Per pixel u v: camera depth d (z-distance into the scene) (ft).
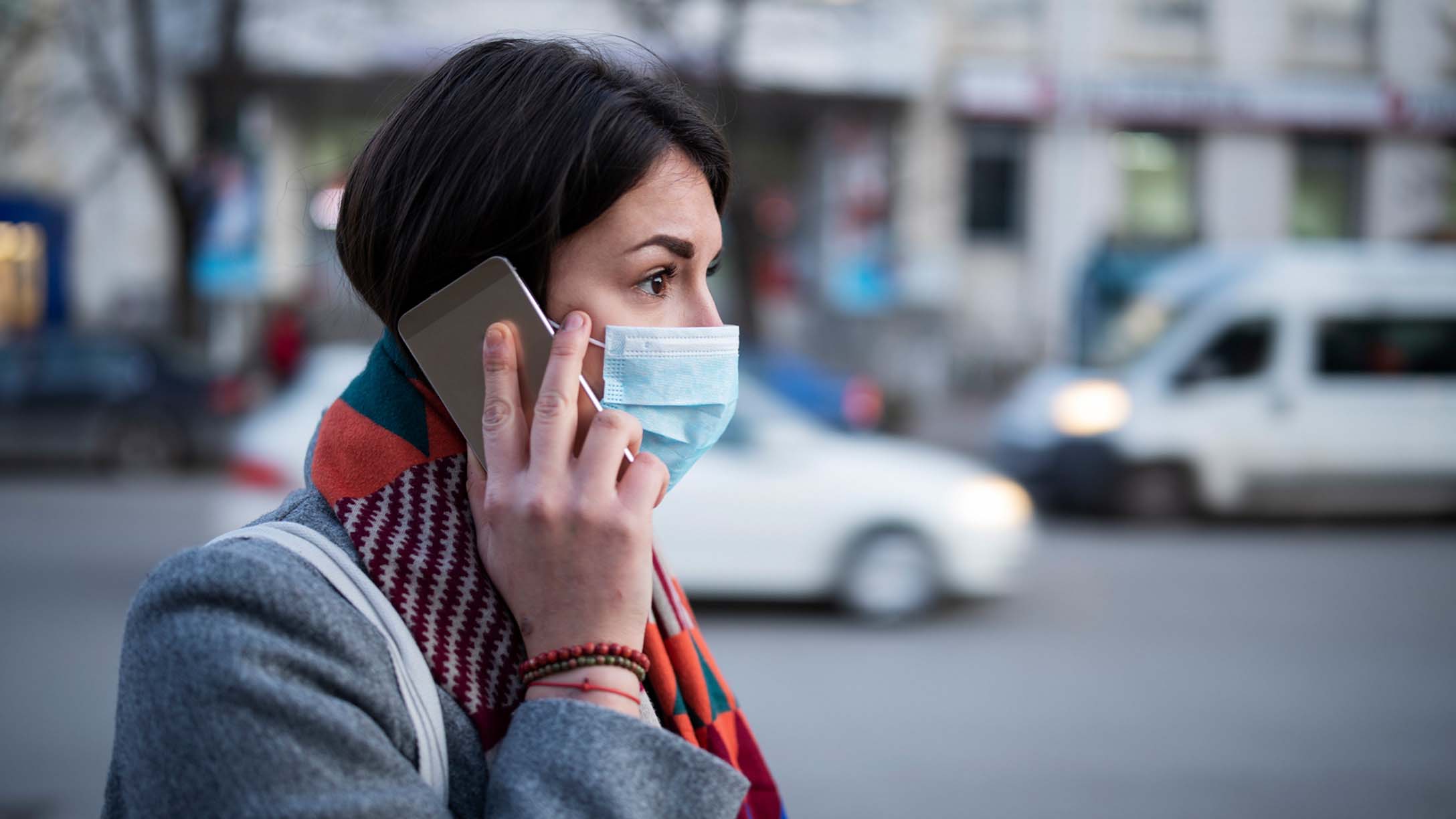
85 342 41.29
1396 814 13.21
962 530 21.34
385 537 3.05
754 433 21.25
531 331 3.06
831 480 21.04
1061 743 15.33
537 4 56.65
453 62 3.32
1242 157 67.26
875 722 15.99
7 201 61.46
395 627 2.92
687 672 3.77
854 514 21.04
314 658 2.72
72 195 62.49
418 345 3.16
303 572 2.85
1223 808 13.33
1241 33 66.59
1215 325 32.60
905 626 21.09
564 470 2.99
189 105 57.11
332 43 56.75
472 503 3.14
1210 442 32.19
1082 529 32.07
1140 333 34.27
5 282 62.23
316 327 46.91
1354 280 32.60
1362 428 32.35
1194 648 20.17
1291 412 32.27
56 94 54.75
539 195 3.12
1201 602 23.70
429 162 3.18
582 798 2.78
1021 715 16.43
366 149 3.37
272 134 58.85
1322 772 14.47
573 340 3.03
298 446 19.04
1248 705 17.06
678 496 20.52
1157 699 17.25
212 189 51.03
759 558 20.76
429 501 3.15
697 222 3.38
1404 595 24.70
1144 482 32.45
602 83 3.29
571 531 2.95
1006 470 34.58
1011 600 23.52
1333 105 67.00
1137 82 65.92
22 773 13.76
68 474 40.83
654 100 3.35
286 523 3.04
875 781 13.91
